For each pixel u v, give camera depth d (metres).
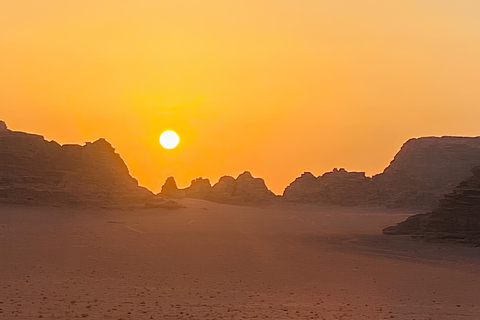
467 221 77.25
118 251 64.50
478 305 38.06
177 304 35.81
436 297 41.16
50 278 46.25
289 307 35.59
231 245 73.69
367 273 53.00
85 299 36.59
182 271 52.62
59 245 67.62
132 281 46.22
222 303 36.78
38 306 33.41
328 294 41.94
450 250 69.88
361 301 38.84
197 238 80.00
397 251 69.50
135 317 31.00
